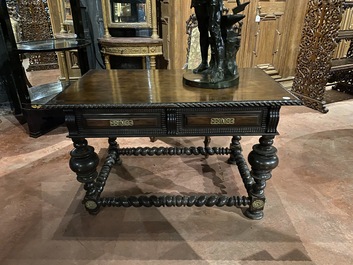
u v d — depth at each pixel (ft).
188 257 4.14
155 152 6.43
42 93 8.73
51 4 9.76
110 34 9.83
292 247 4.29
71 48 7.52
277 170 6.32
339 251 4.20
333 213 4.98
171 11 9.15
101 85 4.70
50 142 7.81
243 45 10.59
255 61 11.10
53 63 12.22
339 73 11.51
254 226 4.71
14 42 7.09
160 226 4.75
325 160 6.74
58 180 6.06
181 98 3.95
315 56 9.70
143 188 5.79
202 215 4.99
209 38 4.53
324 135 8.07
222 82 4.35
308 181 5.91
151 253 4.22
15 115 9.70
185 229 4.67
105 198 4.95
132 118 3.95
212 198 4.88
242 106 3.77
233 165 6.59
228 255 4.16
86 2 9.49
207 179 6.06
